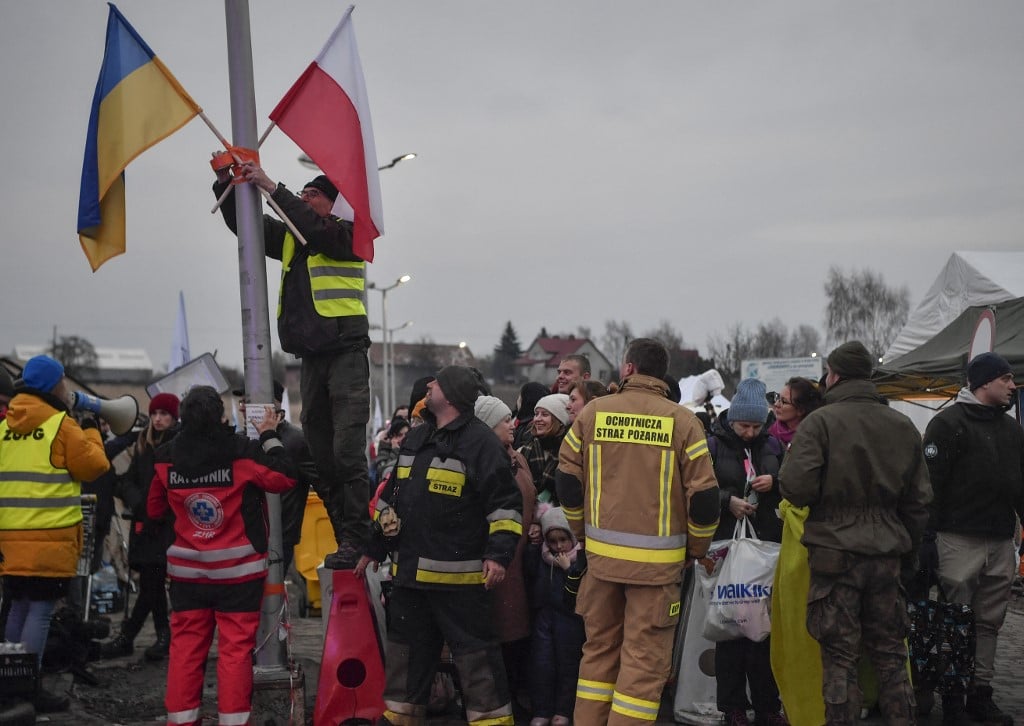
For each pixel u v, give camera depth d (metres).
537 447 6.88
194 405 5.83
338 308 6.54
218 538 5.85
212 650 8.95
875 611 5.74
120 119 6.70
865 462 5.70
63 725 6.41
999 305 14.38
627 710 5.40
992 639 6.70
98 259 6.82
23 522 6.57
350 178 6.55
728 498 6.51
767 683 6.48
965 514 6.71
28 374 6.69
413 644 5.89
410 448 6.00
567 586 5.98
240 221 6.50
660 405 5.70
